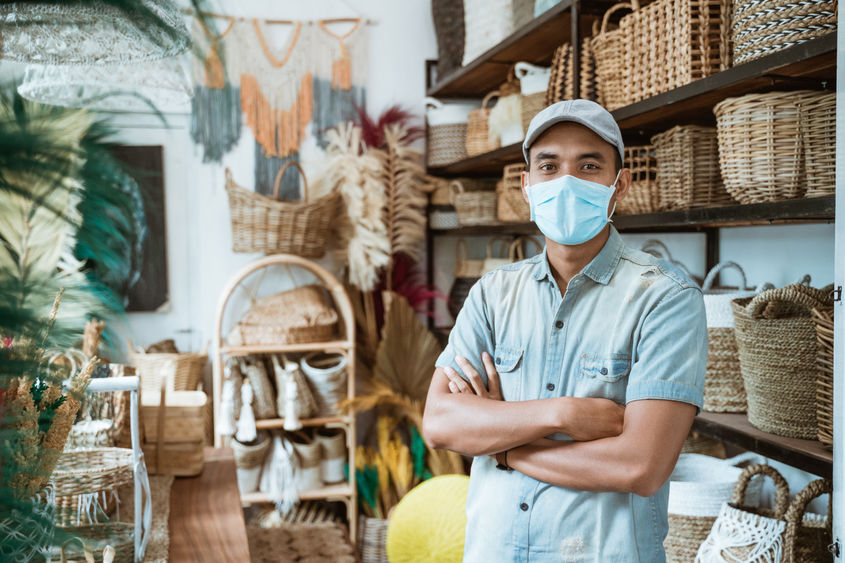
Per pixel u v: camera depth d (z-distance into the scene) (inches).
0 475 27.1
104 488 57.3
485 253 162.6
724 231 106.0
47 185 25.9
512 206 119.7
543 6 105.8
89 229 28.1
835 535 53.6
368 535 137.7
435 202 153.1
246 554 61.7
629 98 84.7
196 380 138.2
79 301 31.9
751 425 73.5
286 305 142.0
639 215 85.1
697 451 96.2
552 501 49.2
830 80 67.7
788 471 93.7
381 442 143.2
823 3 57.4
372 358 149.3
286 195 152.3
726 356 80.7
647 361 48.1
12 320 25.8
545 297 53.4
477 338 55.8
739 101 64.6
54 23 30.8
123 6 28.6
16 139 24.7
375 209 139.9
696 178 76.2
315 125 153.2
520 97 118.7
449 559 83.6
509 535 50.4
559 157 51.5
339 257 146.7
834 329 53.9
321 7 152.8
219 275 149.8
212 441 140.1
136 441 58.9
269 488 136.9
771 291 66.6
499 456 51.3
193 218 148.9
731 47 71.8
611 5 95.0
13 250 26.6
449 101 159.8
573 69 94.3
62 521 40.3
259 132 150.1
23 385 29.5
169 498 73.9
